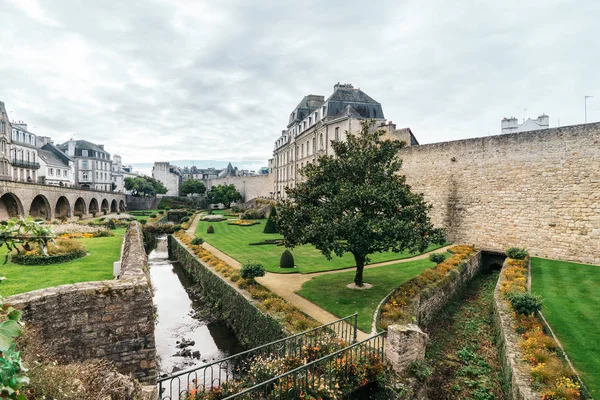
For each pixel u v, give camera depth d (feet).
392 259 67.56
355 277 50.39
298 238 44.86
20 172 149.18
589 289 44.37
